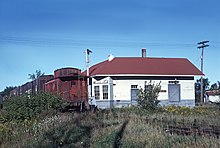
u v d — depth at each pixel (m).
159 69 47.75
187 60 53.00
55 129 18.66
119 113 27.53
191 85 48.34
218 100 42.44
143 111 29.41
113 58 49.25
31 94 26.22
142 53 53.28
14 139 17.27
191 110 32.81
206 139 13.01
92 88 44.72
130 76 45.78
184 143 13.06
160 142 13.64
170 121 22.09
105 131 17.67
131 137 14.97
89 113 27.69
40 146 14.69
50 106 25.88
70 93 35.06
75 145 14.57
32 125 20.72
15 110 24.62
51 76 43.06
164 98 46.88
